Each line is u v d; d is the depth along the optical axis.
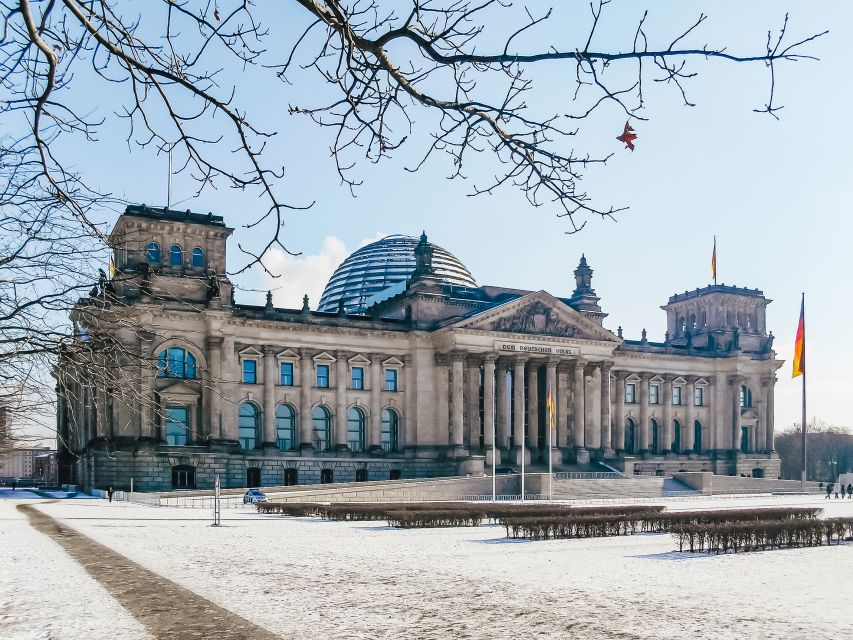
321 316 143.12
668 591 31.86
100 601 28.84
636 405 169.12
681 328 191.88
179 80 12.30
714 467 174.75
